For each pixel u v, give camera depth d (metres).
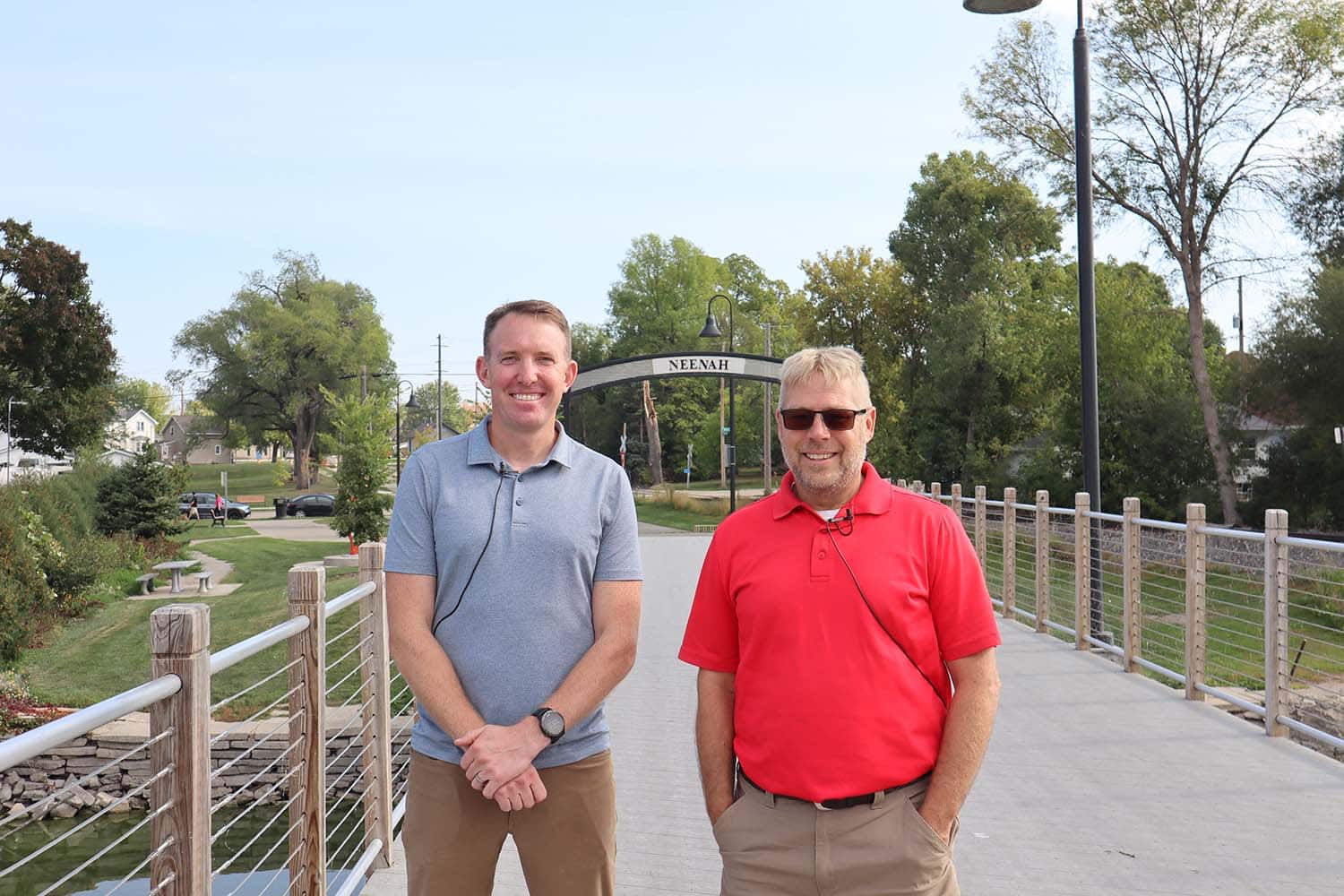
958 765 2.64
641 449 86.50
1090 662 9.72
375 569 4.91
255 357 81.62
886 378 54.22
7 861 10.39
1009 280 49.50
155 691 2.43
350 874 4.45
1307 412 36.00
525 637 2.86
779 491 2.80
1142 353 41.44
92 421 53.78
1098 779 6.17
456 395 136.12
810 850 2.65
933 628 2.69
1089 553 10.36
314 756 3.81
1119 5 36.75
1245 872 4.76
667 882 4.72
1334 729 8.35
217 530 46.88
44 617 20.28
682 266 84.38
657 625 12.06
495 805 2.91
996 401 46.75
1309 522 36.56
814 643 2.65
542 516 2.88
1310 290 36.56
